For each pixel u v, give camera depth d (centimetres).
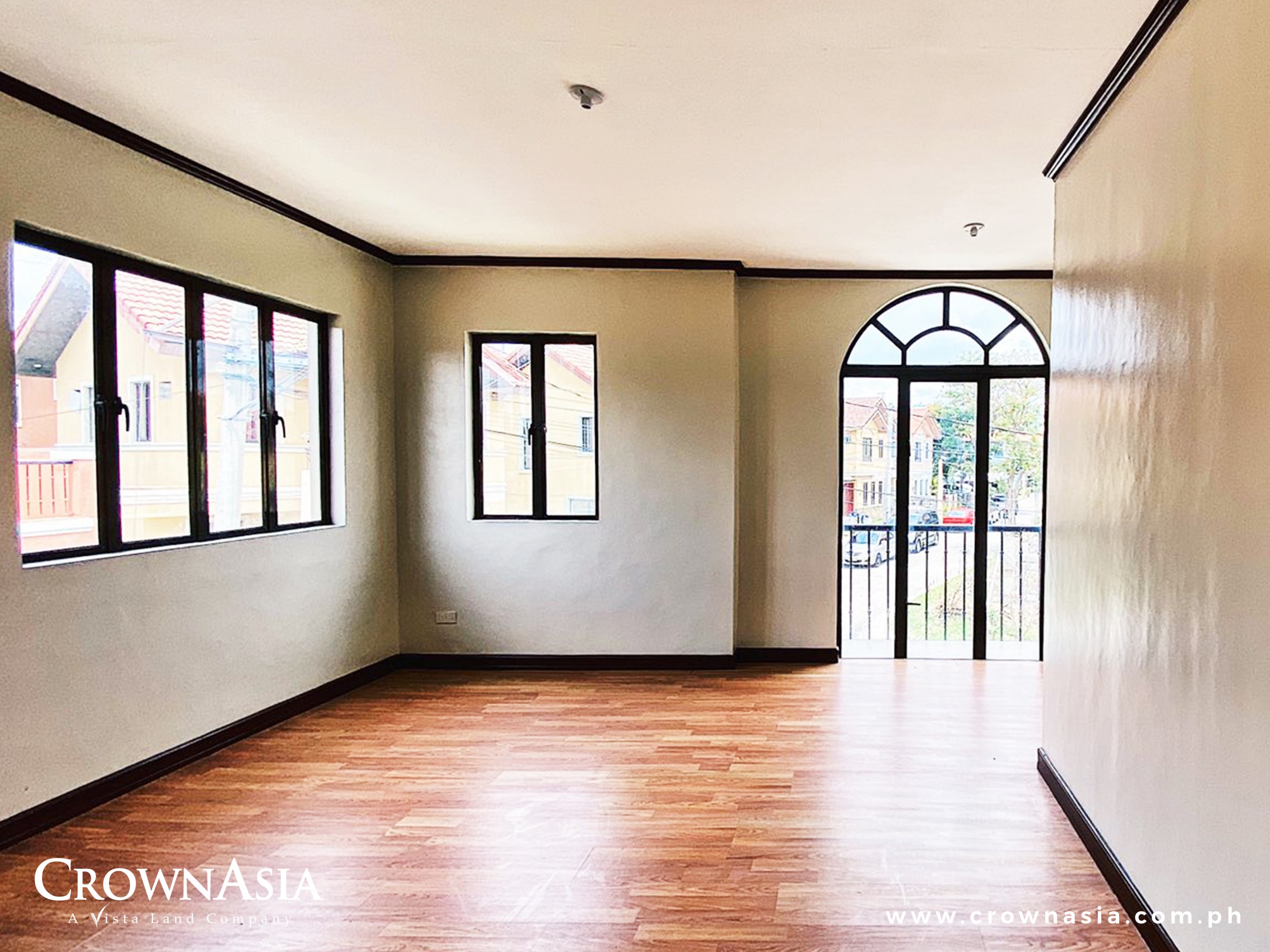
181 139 318
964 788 321
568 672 514
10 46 245
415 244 480
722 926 225
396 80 267
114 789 312
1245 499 168
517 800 312
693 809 302
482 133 310
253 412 404
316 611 439
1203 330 189
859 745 371
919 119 293
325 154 333
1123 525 241
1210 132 187
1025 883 247
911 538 557
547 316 514
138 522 332
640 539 518
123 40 241
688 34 236
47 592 284
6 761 271
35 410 288
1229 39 178
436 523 521
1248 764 165
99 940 221
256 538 391
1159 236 217
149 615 328
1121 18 222
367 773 340
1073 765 290
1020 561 550
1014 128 300
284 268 407
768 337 539
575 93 273
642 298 514
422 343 517
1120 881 237
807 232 445
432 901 239
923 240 462
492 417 529
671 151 327
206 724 360
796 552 542
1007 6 218
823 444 539
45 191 281
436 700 452
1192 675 192
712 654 517
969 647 556
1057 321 323
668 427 515
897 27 230
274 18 229
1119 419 246
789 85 268
